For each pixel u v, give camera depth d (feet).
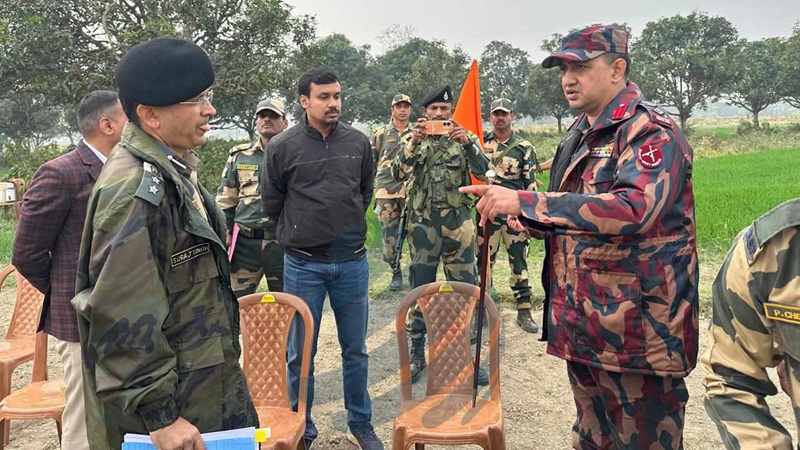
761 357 5.00
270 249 14.79
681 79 186.19
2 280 13.50
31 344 13.10
